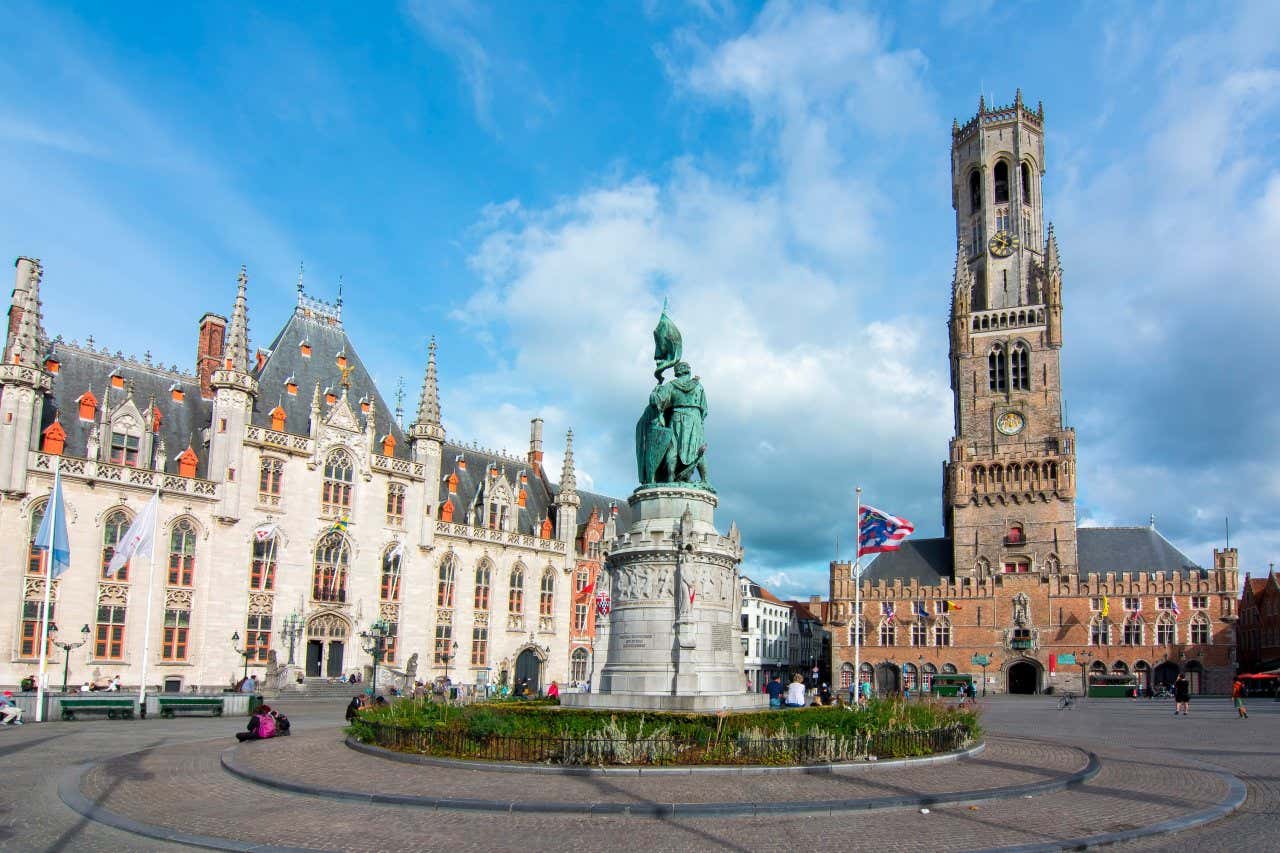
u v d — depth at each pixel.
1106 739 34.22
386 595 71.56
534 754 22.45
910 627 105.81
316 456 67.69
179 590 59.56
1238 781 22.23
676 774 21.12
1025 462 105.06
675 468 32.09
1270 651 94.38
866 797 18.41
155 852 14.85
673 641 28.97
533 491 91.19
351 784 20.02
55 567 41.38
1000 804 18.66
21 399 54.12
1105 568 102.88
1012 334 110.62
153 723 39.59
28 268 57.31
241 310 64.88
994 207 116.56
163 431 62.31
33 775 22.66
